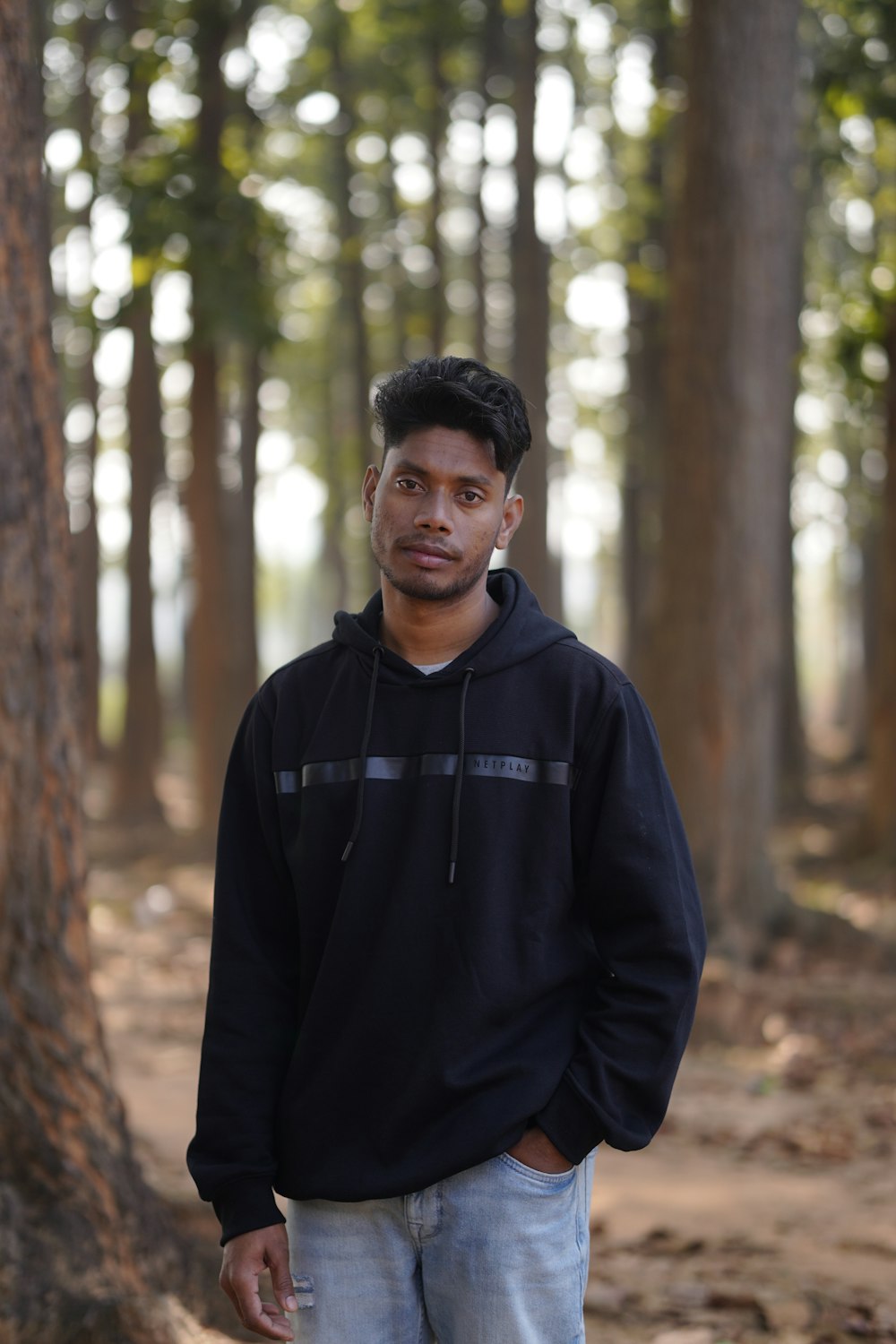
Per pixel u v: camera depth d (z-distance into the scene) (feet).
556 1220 6.70
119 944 38.70
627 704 6.84
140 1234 11.26
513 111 72.38
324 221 81.30
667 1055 6.60
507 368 86.89
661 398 68.18
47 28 48.65
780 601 35.27
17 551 11.37
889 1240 15.46
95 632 80.69
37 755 11.48
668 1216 16.65
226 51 51.78
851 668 115.55
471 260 86.99
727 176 33.88
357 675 7.00
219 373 55.36
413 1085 6.57
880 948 34.81
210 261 47.91
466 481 6.83
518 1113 6.51
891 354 47.75
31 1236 10.43
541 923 6.69
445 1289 6.73
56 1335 9.87
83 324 48.55
